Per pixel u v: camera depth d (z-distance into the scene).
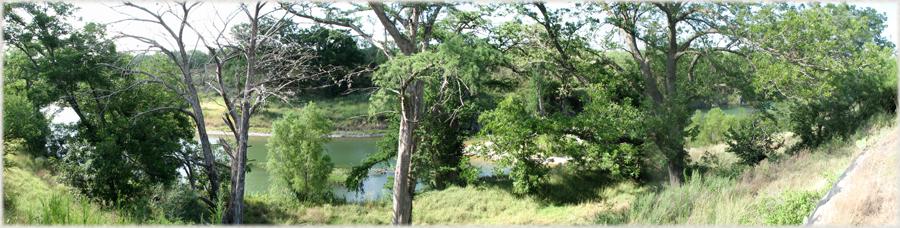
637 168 27.52
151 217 21.66
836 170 13.85
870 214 7.90
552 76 29.02
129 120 25.92
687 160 27.59
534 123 27.75
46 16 27.44
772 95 24.92
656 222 14.72
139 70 24.08
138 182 26.62
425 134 29.47
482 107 30.34
